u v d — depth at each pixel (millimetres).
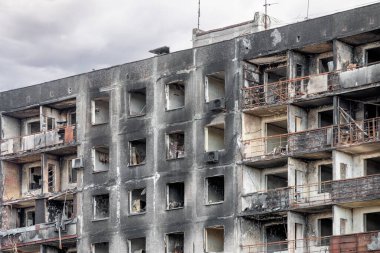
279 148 126438
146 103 136000
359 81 121000
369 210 121750
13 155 147125
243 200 127125
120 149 137250
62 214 141875
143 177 134625
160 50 143250
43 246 142875
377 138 119875
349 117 122250
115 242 135500
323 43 124875
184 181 131375
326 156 124375
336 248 118625
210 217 128875
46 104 145500
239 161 128250
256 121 129750
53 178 145250
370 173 122875
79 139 141125
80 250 138250
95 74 141250
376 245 116438
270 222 127875
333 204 120875
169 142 133750
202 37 144125
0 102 149500
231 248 127000
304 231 124875
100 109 141250
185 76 133500
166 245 131375
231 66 130500
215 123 130625
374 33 122312
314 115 126500
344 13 123688
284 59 128875
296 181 125000
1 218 147125
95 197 138750
